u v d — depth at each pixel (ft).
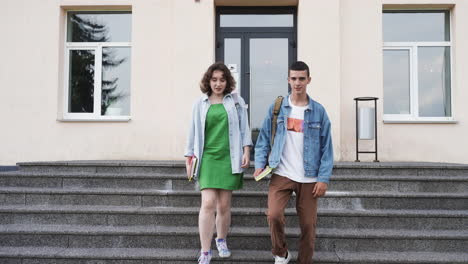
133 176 12.78
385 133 17.51
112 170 13.62
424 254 10.23
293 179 8.81
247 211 11.31
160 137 17.78
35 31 18.01
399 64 18.57
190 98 17.22
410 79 18.39
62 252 10.23
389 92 18.49
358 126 17.12
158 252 10.24
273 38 18.66
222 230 9.86
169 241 10.68
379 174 13.29
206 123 9.57
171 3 18.06
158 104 17.85
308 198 8.87
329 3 17.12
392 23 18.62
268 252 10.32
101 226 11.30
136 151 17.79
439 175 13.21
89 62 18.85
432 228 11.16
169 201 12.09
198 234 10.60
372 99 16.51
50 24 18.06
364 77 17.62
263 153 9.23
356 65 17.65
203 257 9.27
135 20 18.06
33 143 17.79
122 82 18.79
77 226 11.27
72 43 18.72
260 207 11.98
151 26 18.02
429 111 18.40
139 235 10.69
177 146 17.16
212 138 9.49
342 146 17.52
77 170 13.65
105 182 12.90
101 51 18.79
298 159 8.92
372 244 10.56
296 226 11.26
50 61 17.97
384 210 11.66
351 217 11.28
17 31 18.01
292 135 9.00
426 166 13.21
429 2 17.71
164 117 17.84
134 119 17.84
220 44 18.69
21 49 17.97
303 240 8.93
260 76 18.66
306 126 8.90
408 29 18.58
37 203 12.24
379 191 12.49
